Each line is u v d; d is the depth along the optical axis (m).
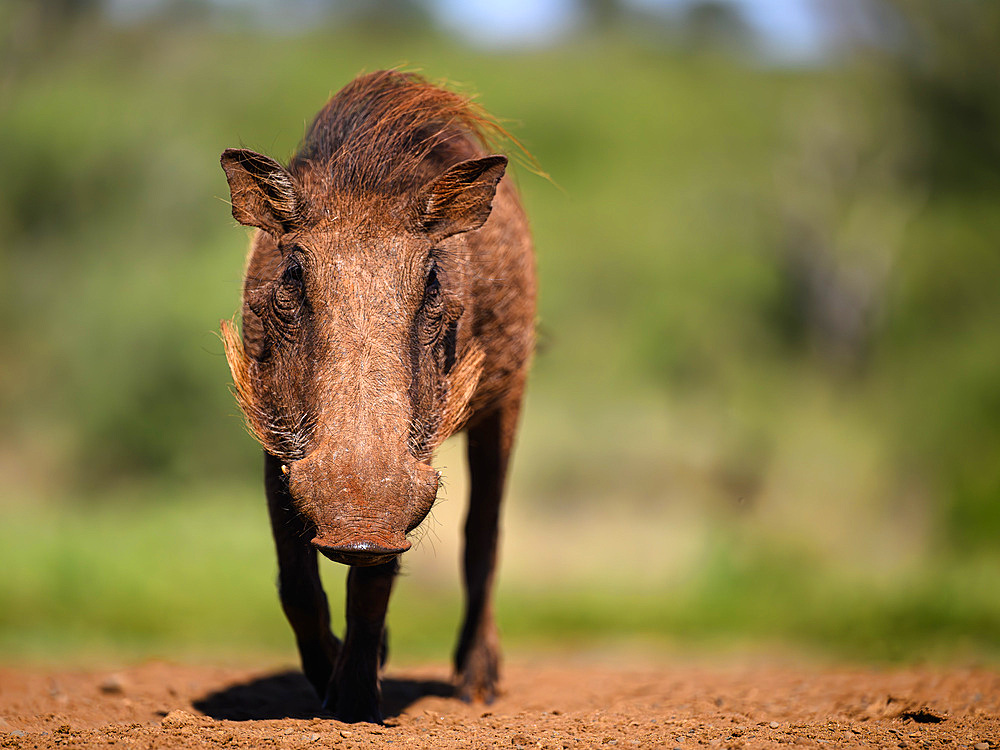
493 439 23.77
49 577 56.03
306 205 17.91
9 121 122.44
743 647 48.59
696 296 143.88
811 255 145.50
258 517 86.06
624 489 108.94
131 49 152.50
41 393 107.25
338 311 17.02
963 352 109.06
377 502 15.55
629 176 177.50
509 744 17.09
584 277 148.38
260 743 16.53
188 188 122.00
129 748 16.12
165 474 102.06
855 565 72.38
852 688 22.83
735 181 161.50
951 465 94.00
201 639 50.25
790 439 105.94
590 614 61.00
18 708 21.48
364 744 16.66
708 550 69.44
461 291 19.34
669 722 18.91
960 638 46.41
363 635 19.00
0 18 135.62
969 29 128.75
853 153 149.12
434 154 20.44
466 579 24.33
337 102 20.39
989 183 131.00
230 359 18.50
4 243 116.81
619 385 127.06
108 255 115.69
